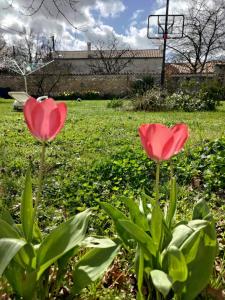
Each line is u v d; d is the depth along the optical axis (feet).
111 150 23.90
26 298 5.89
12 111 63.82
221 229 11.10
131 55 188.44
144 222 6.87
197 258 5.96
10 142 26.96
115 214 6.89
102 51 191.21
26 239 6.08
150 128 5.48
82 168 18.31
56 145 26.11
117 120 45.14
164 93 66.03
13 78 129.59
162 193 14.62
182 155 19.67
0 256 5.19
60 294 7.10
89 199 13.93
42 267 5.82
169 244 6.15
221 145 19.35
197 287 5.83
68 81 128.26
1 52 152.66
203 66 142.72
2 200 13.09
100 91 127.44
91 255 6.18
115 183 15.62
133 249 7.54
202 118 47.83
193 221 6.34
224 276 7.79
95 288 7.30
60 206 13.53
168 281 5.30
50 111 5.38
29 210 6.21
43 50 175.32
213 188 15.52
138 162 18.16
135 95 71.36
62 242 5.84
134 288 7.82
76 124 40.52
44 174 17.26
